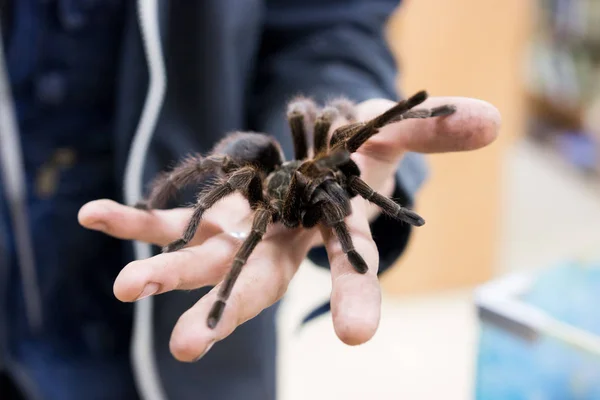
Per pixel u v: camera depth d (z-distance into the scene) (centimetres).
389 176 45
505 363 55
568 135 176
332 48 54
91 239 53
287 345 103
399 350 103
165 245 42
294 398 91
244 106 58
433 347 104
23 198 51
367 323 33
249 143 48
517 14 107
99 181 53
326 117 47
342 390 93
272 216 41
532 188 158
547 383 53
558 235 135
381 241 48
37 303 53
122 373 54
